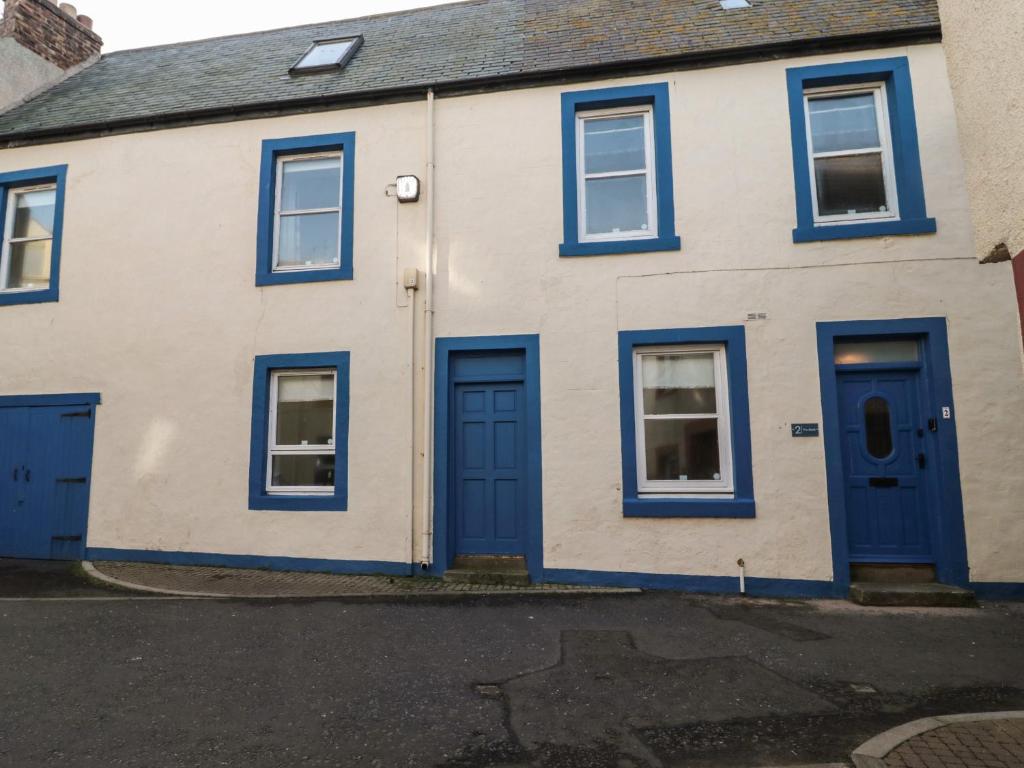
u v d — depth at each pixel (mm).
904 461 6336
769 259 6574
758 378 6438
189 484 7406
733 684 4047
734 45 6965
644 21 8070
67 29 10586
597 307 6824
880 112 6793
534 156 7188
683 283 6691
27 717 3520
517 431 7055
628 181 7199
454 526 7008
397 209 7383
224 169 7852
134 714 3572
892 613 5566
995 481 5996
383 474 7027
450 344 7055
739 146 6801
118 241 7973
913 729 3379
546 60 7559
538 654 4551
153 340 7707
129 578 6723
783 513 6250
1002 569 5926
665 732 3416
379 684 4016
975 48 3816
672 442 6711
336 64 8461
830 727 3479
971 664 4391
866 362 6461
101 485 7621
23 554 7688
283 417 7500
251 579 6699
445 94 7473
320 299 7395
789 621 5344
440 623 5242
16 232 8555
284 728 3418
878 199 6707
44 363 7938
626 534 6496
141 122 8070
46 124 8570
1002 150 3564
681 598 6059
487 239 7137
